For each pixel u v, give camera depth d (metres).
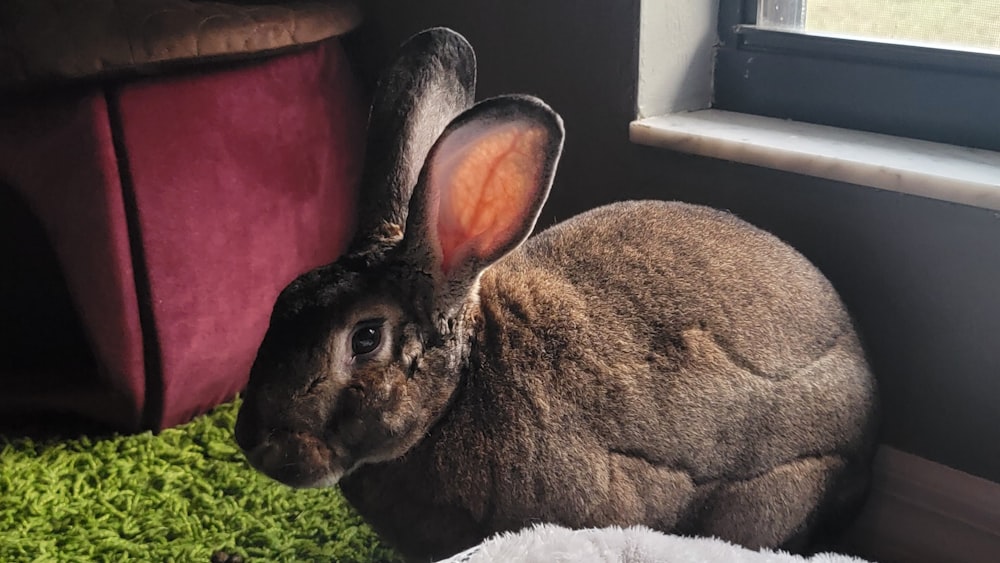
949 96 0.70
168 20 0.74
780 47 0.78
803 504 0.63
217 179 0.79
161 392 0.79
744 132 0.75
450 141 0.53
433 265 0.55
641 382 0.58
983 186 0.61
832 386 0.62
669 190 0.78
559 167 0.85
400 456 0.58
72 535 0.70
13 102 0.74
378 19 0.97
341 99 0.90
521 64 0.86
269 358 0.54
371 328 0.54
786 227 0.72
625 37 0.77
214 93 0.79
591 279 0.61
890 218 0.67
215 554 0.69
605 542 0.55
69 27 0.71
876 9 0.74
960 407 0.68
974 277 0.64
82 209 0.74
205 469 0.78
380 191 0.58
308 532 0.71
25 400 0.83
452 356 0.57
